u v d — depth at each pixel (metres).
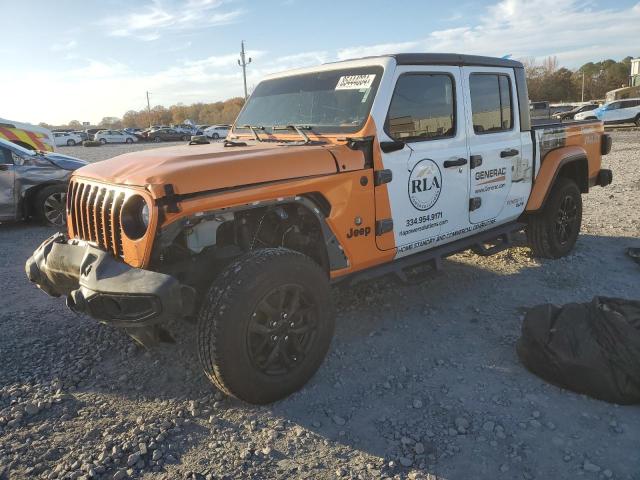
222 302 2.88
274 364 3.19
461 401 3.18
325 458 2.72
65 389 3.43
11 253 7.04
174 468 2.67
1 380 3.54
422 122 4.11
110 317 2.95
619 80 79.00
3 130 13.12
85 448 2.84
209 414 3.12
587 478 2.51
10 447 2.86
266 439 2.88
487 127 4.71
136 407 3.22
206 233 3.08
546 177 5.32
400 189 3.92
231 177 3.04
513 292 4.92
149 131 56.03
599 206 8.55
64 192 8.74
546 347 3.24
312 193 3.45
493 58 4.77
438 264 4.40
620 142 20.31
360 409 3.13
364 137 3.69
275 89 4.60
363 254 3.78
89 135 56.59
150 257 2.90
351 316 4.48
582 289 4.93
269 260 3.02
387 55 3.96
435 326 4.25
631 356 2.97
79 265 3.21
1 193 8.29
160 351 3.90
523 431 2.87
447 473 2.59
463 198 4.48
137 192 2.92
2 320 4.57
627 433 2.81
